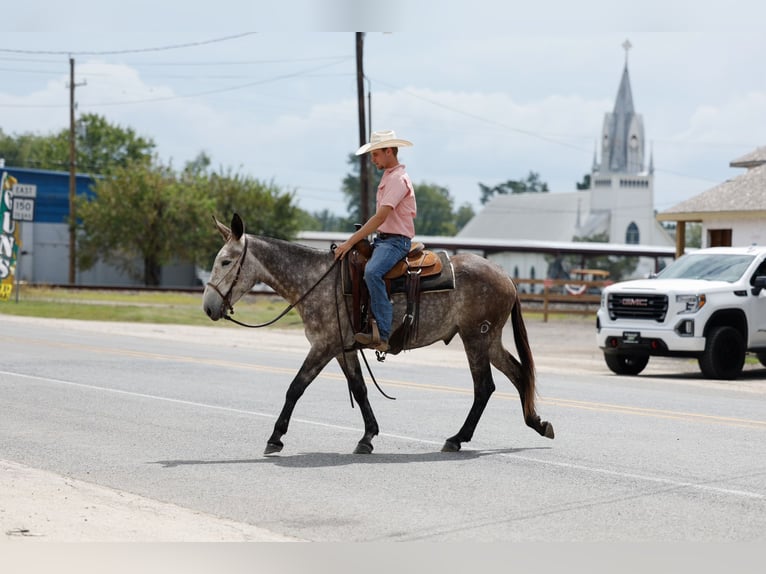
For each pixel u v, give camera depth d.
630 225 151.12
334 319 10.28
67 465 9.65
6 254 40.56
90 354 21.22
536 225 153.00
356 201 189.25
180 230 68.94
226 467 9.64
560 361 23.94
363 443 10.39
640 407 14.40
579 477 9.28
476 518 7.72
